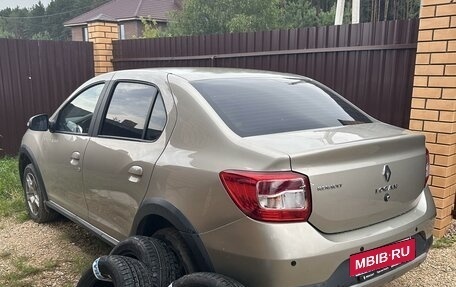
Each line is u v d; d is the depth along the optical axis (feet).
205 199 8.09
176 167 8.80
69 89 29.43
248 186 7.48
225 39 23.03
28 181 16.15
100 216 11.57
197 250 8.27
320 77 19.48
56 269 12.73
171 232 9.09
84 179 11.94
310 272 7.42
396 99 17.12
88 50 29.89
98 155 11.28
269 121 9.08
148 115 10.36
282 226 7.36
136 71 11.52
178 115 9.52
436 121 13.78
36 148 14.94
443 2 13.19
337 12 69.10
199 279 7.79
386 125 10.30
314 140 8.25
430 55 13.66
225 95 9.60
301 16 137.18
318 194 7.60
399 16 126.72
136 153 10.05
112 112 11.60
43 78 28.25
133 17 150.61
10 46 26.71
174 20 118.11
